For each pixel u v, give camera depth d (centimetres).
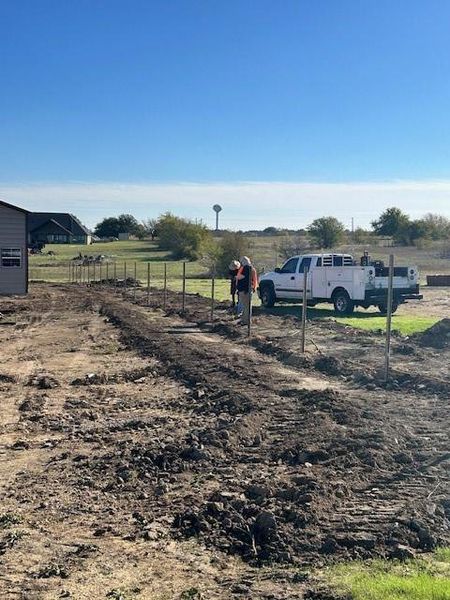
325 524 520
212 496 595
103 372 1262
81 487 649
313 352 1330
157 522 553
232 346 1500
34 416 934
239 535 516
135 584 447
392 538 491
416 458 679
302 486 598
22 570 472
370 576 433
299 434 771
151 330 1812
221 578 453
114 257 6688
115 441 805
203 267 5281
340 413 851
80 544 515
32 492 640
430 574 434
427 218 7350
